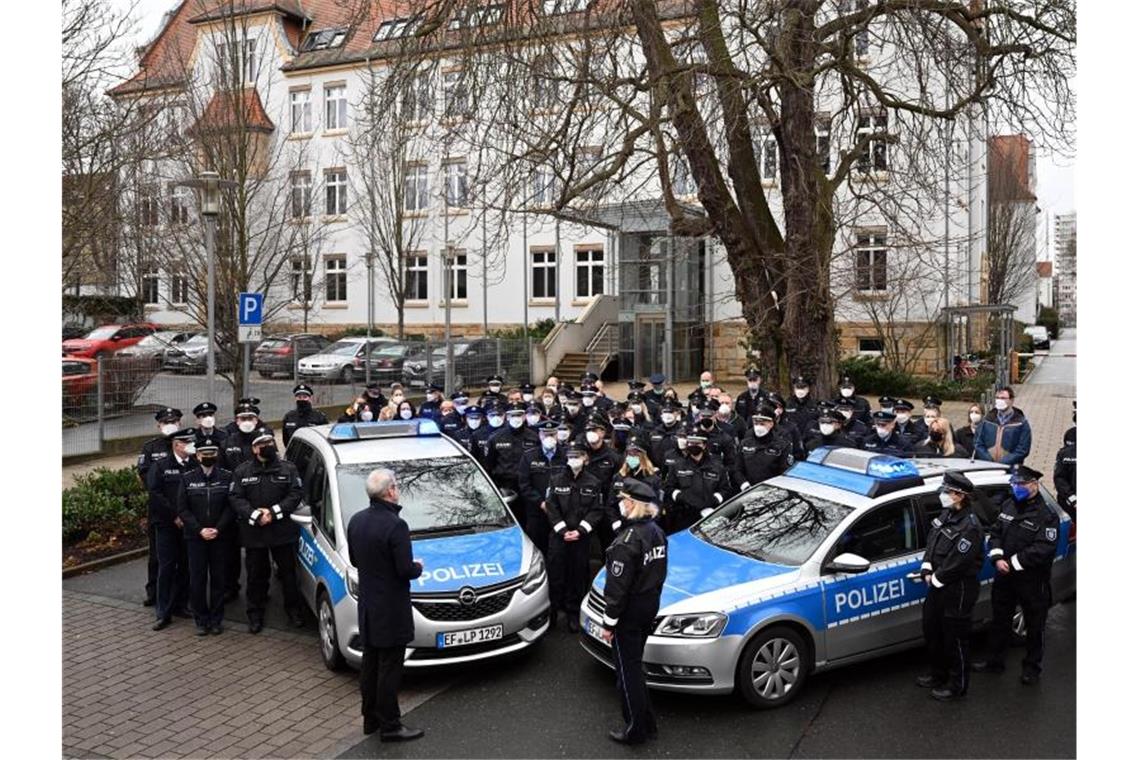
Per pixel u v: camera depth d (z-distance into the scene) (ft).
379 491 21.21
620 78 41.55
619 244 101.55
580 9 41.96
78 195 50.14
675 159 45.52
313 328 129.08
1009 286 146.61
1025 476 23.00
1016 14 42.04
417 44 43.47
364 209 112.47
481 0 41.32
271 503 28.14
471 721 22.00
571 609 28.68
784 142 44.70
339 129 124.77
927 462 27.89
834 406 39.99
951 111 44.34
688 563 24.71
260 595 28.43
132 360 60.70
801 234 44.70
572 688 23.91
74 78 47.03
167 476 28.45
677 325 102.68
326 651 25.43
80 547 36.63
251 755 20.43
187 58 91.81
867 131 51.34
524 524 34.55
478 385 89.15
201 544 27.81
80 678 24.75
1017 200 146.41
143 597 31.73
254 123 80.89
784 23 39.32
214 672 25.18
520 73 40.91
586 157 44.50
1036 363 157.89
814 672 23.07
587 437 31.58
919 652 26.13
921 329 96.68
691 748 20.35
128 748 20.79
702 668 21.86
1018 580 23.50
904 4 40.09
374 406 45.09
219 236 71.41
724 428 36.29
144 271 87.86
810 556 23.61
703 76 40.93
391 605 20.79
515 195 44.91
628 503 20.67
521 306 119.65
